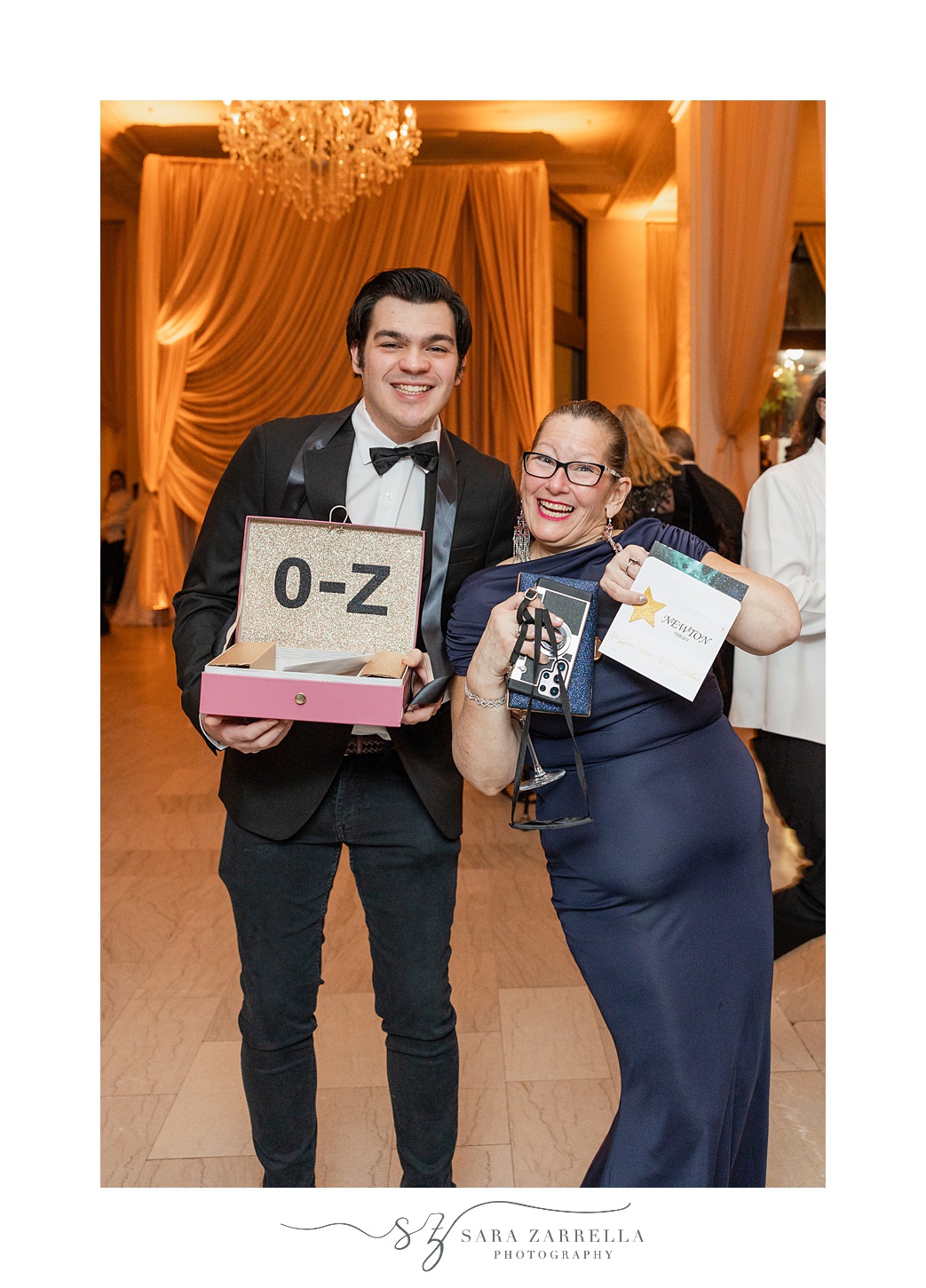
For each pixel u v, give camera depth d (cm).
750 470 548
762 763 292
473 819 414
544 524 149
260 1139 166
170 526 956
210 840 380
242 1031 165
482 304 889
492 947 291
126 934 297
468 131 804
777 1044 240
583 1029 246
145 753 514
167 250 904
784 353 770
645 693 146
